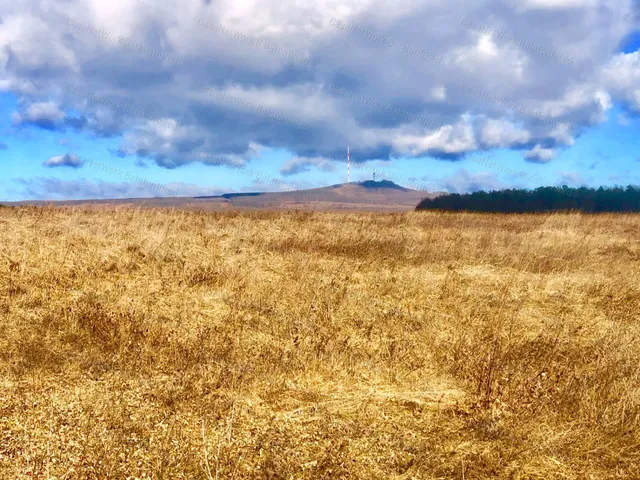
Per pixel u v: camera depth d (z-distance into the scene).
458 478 3.79
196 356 5.79
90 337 6.25
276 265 10.72
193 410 4.65
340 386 5.36
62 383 5.07
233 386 5.16
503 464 3.96
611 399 4.76
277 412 4.72
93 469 3.66
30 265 9.21
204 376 5.37
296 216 19.66
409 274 10.11
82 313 6.77
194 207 20.02
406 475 3.80
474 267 11.10
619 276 10.19
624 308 8.37
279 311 7.63
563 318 7.87
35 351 5.71
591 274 10.66
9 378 5.11
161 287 8.56
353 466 3.90
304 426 4.48
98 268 9.25
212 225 16.11
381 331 7.05
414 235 15.06
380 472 3.83
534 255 12.06
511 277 10.17
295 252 11.77
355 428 4.45
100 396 4.80
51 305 7.40
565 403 4.81
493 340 6.55
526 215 26.06
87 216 16.58
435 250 12.22
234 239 12.93
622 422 4.41
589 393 4.88
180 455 3.90
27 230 12.45
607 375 5.30
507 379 5.36
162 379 5.28
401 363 5.94
